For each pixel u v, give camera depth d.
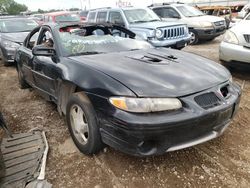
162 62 3.12
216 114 2.58
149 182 2.58
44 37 4.21
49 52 3.56
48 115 4.16
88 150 2.91
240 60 5.34
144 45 4.10
